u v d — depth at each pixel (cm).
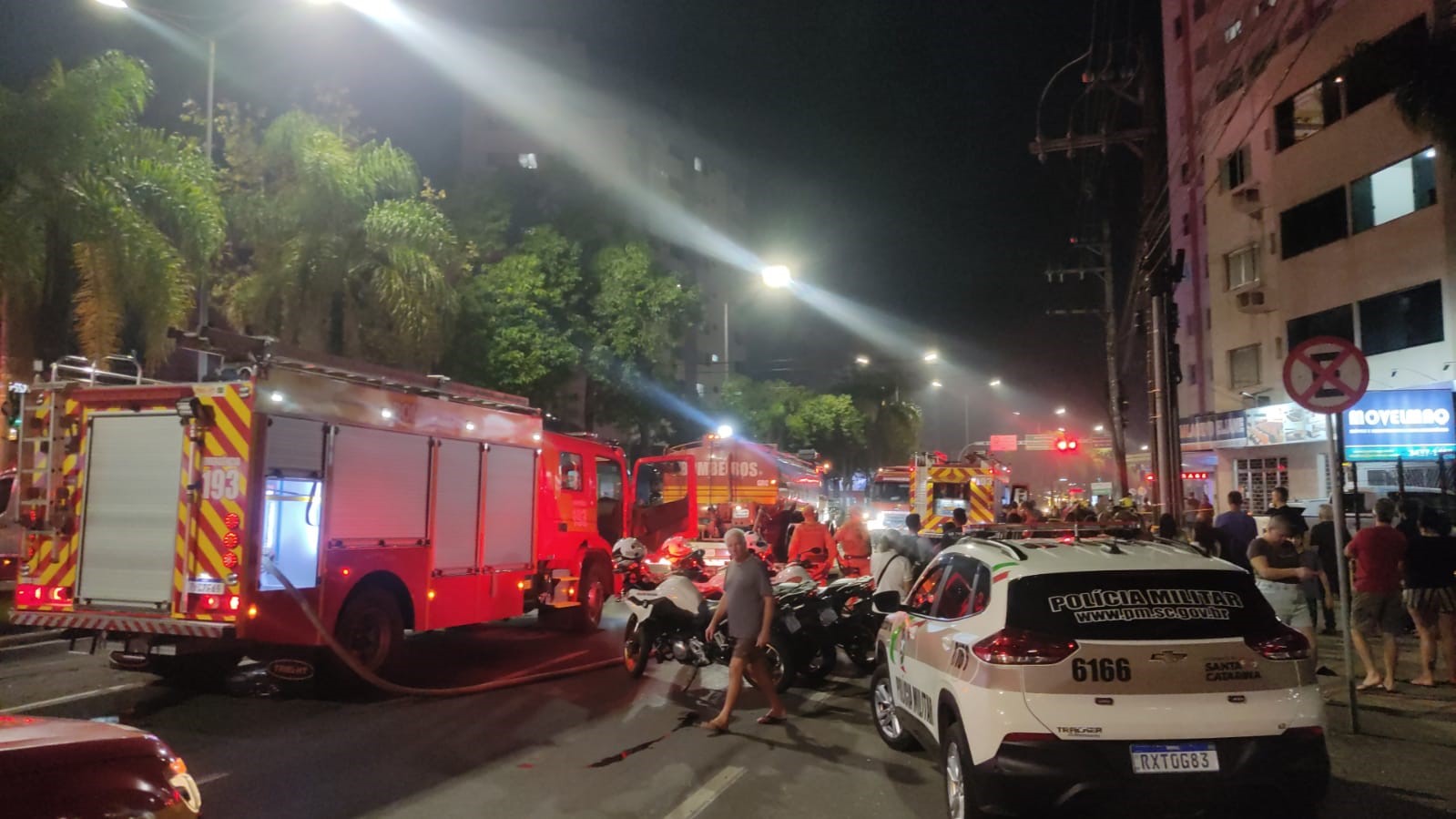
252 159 2044
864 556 1362
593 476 1364
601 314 2611
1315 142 2528
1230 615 508
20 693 900
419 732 788
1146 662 488
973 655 521
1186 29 3747
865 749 751
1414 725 812
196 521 826
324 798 614
